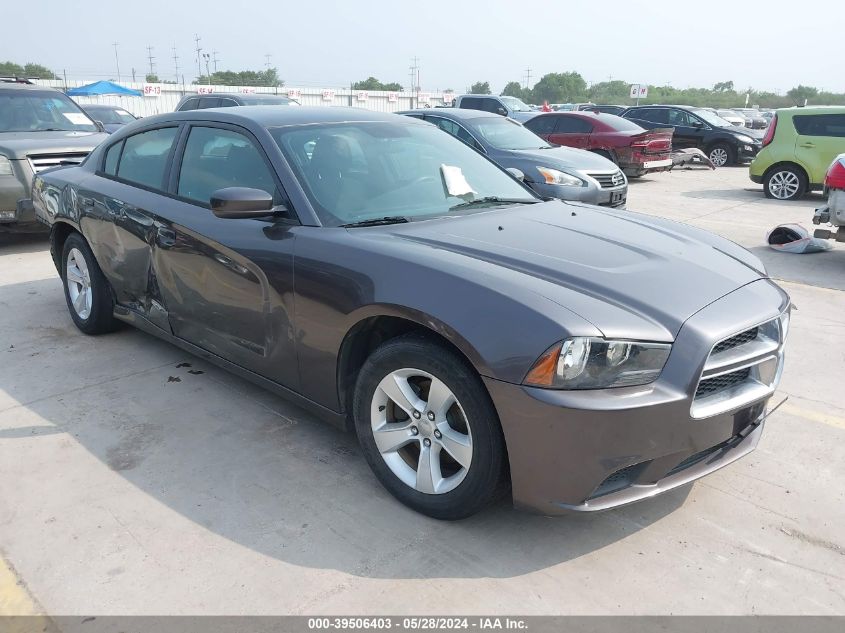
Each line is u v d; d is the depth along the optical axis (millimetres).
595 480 2344
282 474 3123
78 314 4887
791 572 2498
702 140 18562
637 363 2328
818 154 11602
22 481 3059
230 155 3549
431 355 2562
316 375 3066
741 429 2684
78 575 2471
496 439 2467
